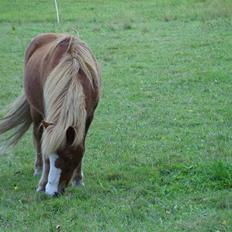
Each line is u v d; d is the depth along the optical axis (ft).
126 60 63.46
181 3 96.53
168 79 55.36
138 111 46.60
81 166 31.35
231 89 51.29
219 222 25.20
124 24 80.79
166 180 31.45
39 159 34.14
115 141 39.70
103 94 51.55
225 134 39.60
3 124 34.06
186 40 71.10
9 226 26.58
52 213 27.68
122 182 31.55
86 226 25.85
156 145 38.17
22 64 64.18
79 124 27.14
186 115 44.80
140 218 26.58
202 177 30.96
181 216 26.30
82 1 102.99
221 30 75.41
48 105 27.96
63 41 30.78
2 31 81.87
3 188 31.86
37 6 99.76
